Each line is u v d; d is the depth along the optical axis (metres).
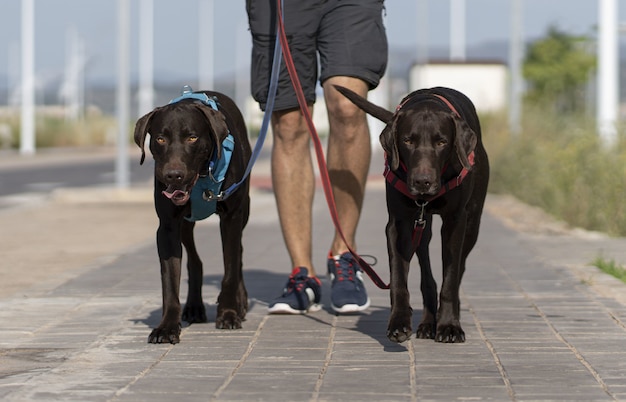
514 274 10.69
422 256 7.49
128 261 12.16
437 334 7.04
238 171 7.53
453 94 7.47
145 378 6.00
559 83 56.66
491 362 6.39
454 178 6.80
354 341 7.09
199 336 7.31
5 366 6.39
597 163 17.44
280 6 7.93
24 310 8.55
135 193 23.33
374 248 13.51
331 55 8.35
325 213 19.08
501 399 5.46
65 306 8.76
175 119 6.93
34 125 65.94
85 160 49.41
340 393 5.61
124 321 7.99
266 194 24.72
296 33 8.38
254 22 8.56
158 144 6.96
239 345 6.97
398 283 6.79
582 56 58.44
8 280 10.80
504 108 32.12
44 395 5.59
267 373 6.12
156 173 7.11
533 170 22.55
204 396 5.57
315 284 8.33
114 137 73.62
